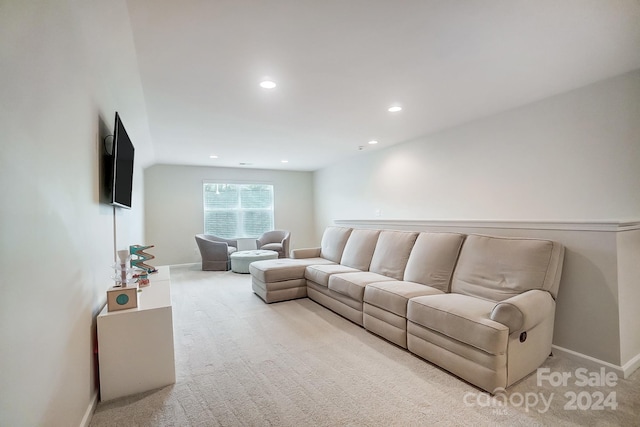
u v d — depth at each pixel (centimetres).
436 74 249
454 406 177
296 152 553
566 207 291
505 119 341
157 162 629
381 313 271
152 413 173
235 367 224
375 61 226
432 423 163
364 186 588
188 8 162
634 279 223
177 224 664
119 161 221
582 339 223
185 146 486
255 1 157
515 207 334
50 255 122
